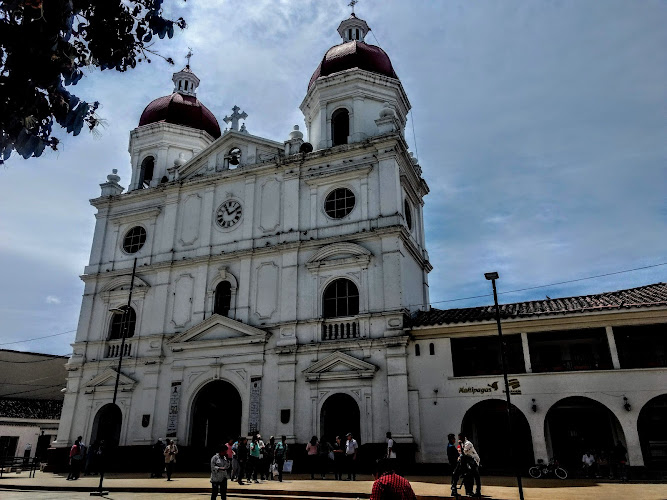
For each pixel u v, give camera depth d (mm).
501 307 23219
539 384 19938
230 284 26250
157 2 3783
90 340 27797
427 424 20688
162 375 25609
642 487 15562
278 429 22359
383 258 23469
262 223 26719
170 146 32062
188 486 17250
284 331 23984
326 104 28469
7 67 3098
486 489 15406
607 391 19141
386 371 21703
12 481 20062
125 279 28297
